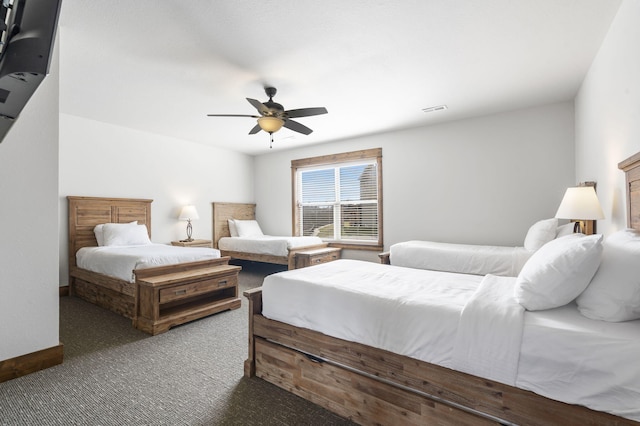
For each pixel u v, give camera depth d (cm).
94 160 434
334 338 170
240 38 232
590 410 106
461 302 152
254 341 206
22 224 206
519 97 357
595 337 108
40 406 171
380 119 434
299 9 199
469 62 271
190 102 363
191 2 191
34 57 63
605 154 246
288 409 170
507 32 226
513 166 404
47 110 218
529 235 345
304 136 525
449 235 449
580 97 329
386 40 236
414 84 317
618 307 117
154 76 294
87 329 286
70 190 412
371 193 535
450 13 204
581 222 307
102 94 338
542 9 201
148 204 492
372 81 309
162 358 230
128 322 305
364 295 165
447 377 134
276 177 648
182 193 545
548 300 132
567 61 271
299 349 184
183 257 347
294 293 190
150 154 499
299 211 627
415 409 142
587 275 126
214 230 595
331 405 169
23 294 205
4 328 198
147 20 209
